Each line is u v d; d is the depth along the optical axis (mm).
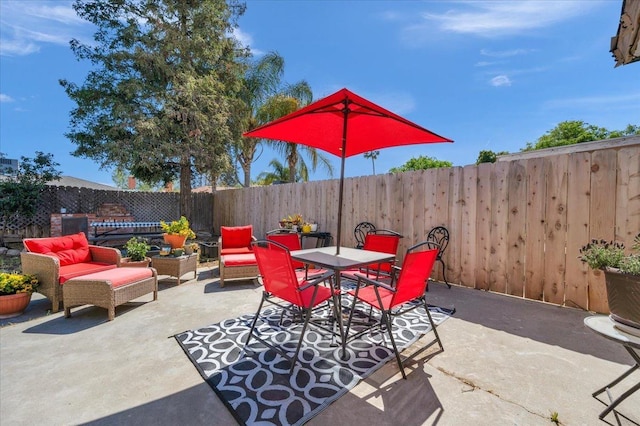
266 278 2449
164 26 8422
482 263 3924
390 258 2725
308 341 2525
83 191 8625
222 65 9781
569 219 3236
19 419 1630
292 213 6680
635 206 2836
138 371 2084
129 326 2844
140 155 7855
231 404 1743
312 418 1641
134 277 3303
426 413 1677
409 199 4648
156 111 8391
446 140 3086
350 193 5473
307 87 10961
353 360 2229
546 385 1914
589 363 2164
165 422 1615
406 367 2135
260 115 10711
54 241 3633
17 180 7328
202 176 10438
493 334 2646
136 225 7938
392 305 2160
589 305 3135
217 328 2783
